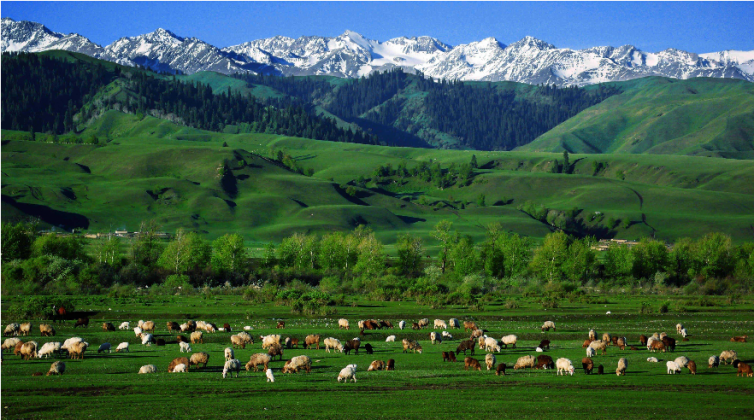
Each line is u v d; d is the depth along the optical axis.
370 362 54.94
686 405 39.16
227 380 46.34
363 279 146.75
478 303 106.56
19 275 131.75
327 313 95.69
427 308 106.44
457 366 53.12
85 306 99.81
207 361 52.38
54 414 36.41
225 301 114.31
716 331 78.38
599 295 136.50
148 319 88.06
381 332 76.12
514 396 41.78
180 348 60.62
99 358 55.91
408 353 60.50
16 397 40.53
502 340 65.50
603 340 66.50
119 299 113.25
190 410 37.53
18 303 99.25
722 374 49.31
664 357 57.78
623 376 48.53
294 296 110.25
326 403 39.50
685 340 70.12
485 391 43.34
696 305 111.44
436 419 36.06
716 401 40.28
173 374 48.62
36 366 51.19
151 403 39.09
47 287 126.12
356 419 35.97
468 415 36.94
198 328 75.75
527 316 94.56
